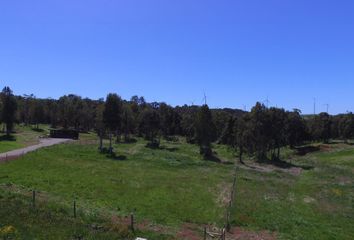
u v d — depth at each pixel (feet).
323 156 360.69
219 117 420.77
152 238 106.22
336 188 207.72
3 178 170.09
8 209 111.55
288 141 414.00
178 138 459.73
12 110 388.16
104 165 231.50
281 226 133.18
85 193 155.43
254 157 329.72
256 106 330.54
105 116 301.43
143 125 392.88
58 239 95.71
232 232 124.67
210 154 316.19
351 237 125.90
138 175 205.36
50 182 169.58
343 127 473.26
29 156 237.25
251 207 153.17
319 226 135.85
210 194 170.81
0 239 91.09
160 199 155.02
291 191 195.83
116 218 122.21
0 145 292.40
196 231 121.08
